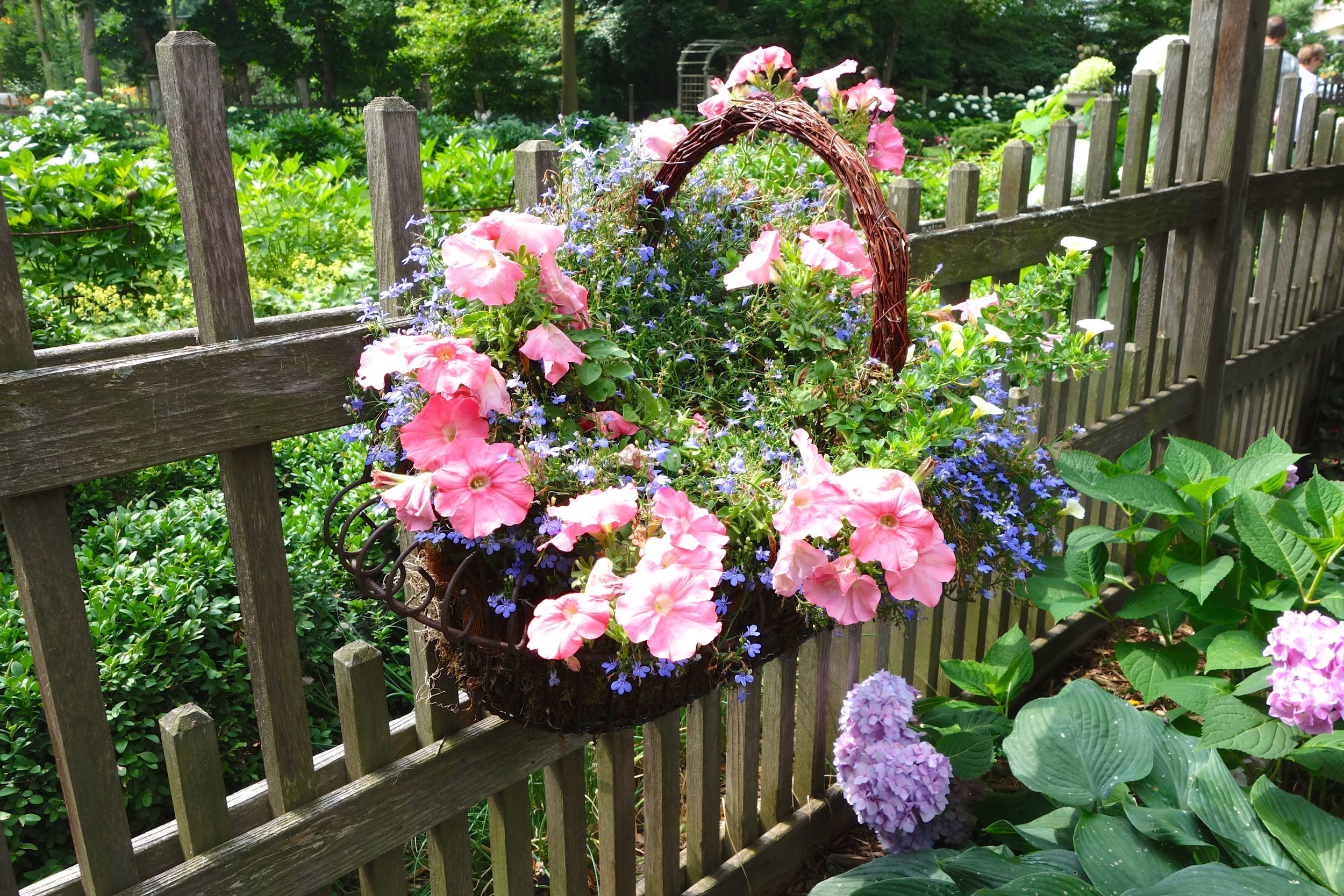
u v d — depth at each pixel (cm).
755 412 129
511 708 122
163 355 103
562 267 125
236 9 2573
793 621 128
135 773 208
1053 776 183
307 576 253
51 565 100
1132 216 274
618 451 113
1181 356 331
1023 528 145
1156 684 221
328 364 116
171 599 230
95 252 454
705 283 142
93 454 99
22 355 95
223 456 113
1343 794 213
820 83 159
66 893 112
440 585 118
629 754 180
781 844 215
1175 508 223
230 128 1300
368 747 137
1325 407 488
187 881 119
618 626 98
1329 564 212
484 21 2281
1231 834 166
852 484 107
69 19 4016
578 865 176
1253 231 359
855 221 183
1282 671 178
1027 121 486
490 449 103
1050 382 255
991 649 229
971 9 2759
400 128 120
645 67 2769
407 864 213
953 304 218
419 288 127
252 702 236
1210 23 294
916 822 194
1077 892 157
